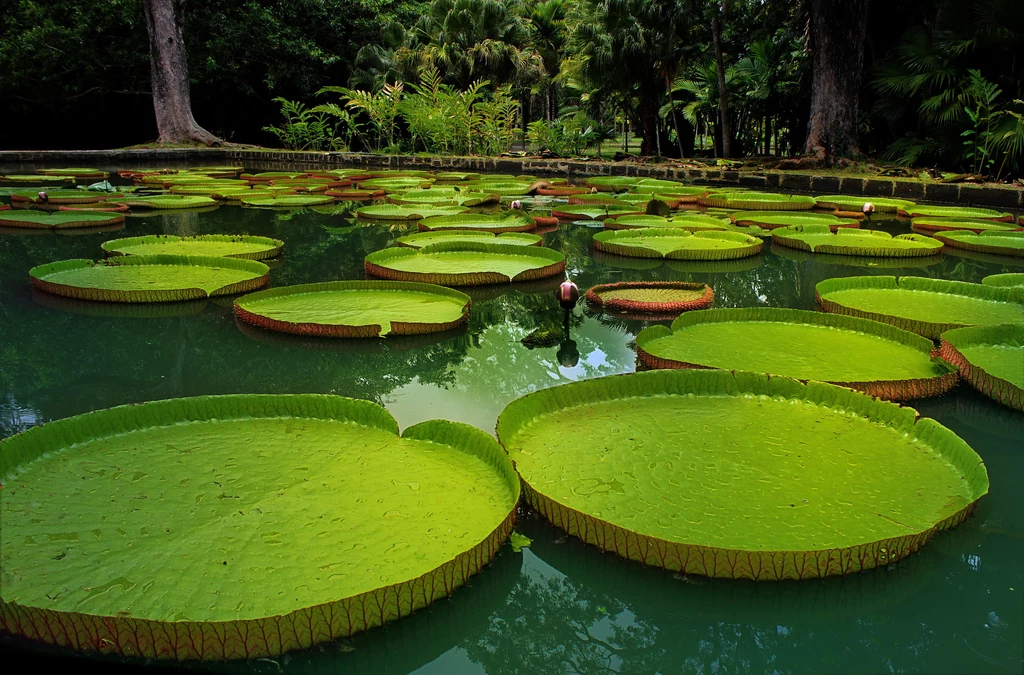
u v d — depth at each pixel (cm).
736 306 299
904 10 935
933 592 119
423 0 1788
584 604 116
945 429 156
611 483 142
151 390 204
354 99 1222
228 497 136
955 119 757
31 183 756
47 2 1318
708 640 108
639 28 1100
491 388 208
